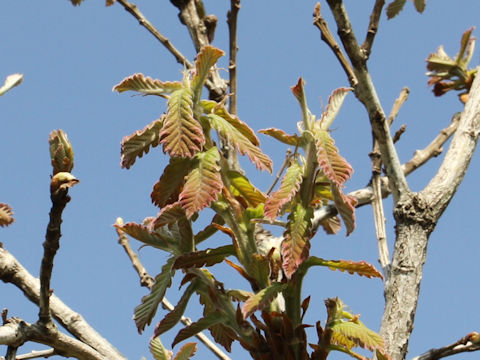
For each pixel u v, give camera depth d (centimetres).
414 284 105
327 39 117
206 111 95
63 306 104
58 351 99
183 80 94
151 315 95
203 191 91
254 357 95
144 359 102
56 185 92
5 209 92
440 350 103
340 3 108
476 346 102
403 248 106
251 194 95
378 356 93
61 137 92
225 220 95
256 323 95
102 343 103
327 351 94
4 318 97
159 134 92
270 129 94
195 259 94
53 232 94
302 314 96
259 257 94
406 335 103
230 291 96
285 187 92
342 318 97
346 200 93
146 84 94
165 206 93
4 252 102
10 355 97
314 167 94
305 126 94
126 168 93
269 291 92
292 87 94
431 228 107
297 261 92
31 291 102
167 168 93
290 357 94
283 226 94
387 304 104
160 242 97
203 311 98
